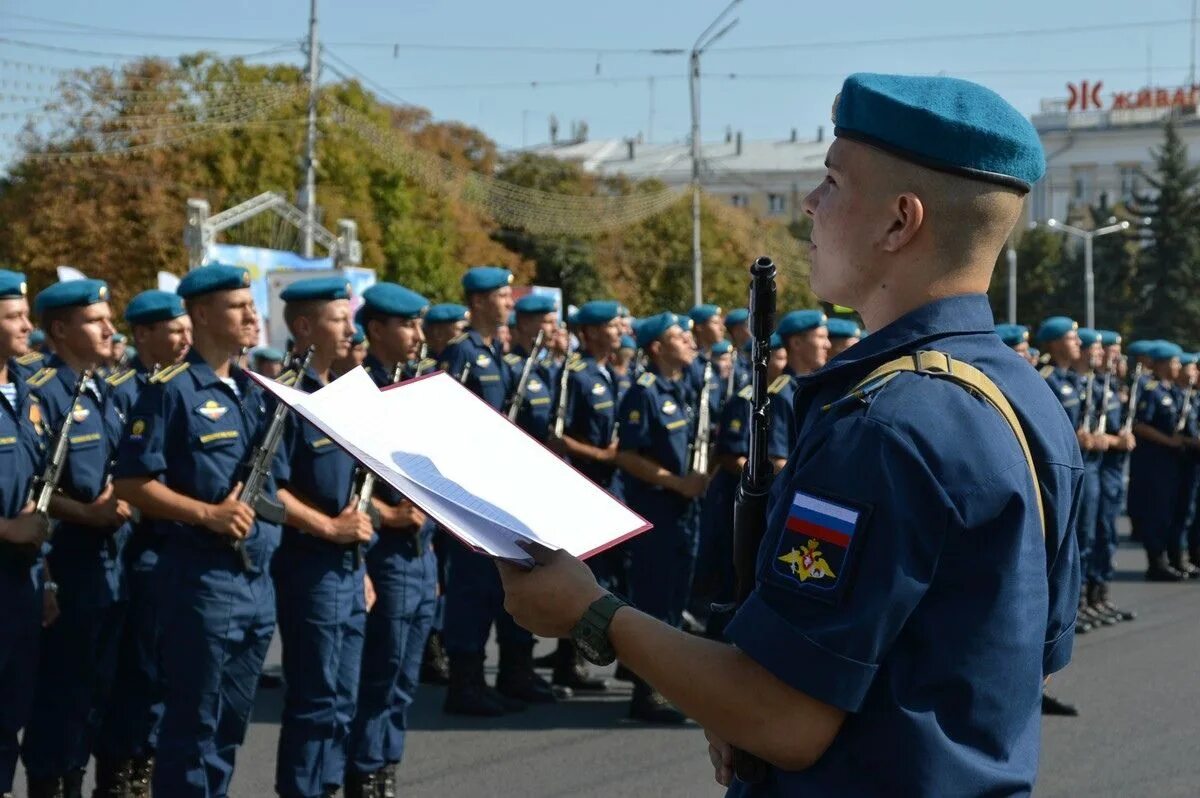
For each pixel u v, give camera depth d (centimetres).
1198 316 4781
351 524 472
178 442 435
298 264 1855
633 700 668
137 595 538
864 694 145
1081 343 993
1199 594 1086
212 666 426
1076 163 6488
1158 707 688
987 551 149
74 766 512
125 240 2698
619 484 781
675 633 160
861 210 163
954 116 156
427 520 539
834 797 150
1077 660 815
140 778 539
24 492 474
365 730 518
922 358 158
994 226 161
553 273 4128
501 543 174
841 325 870
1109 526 948
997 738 151
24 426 484
